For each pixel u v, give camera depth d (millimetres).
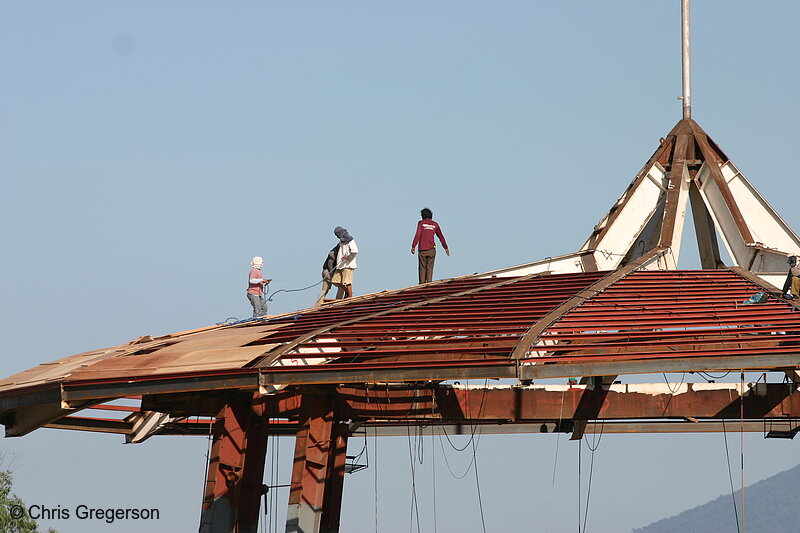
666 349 48750
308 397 58406
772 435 75312
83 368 57125
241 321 72750
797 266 60906
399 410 64500
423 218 81312
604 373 46906
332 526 67812
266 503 65500
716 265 88375
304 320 66875
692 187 87312
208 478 59188
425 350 51156
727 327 52562
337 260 78500
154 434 78625
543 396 65938
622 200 85312
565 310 57375
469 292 68812
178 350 59062
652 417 65938
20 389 55844
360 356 53125
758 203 85500
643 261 73250
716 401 65562
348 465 75000
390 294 75625
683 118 90500
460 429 77438
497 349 49875
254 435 62281
